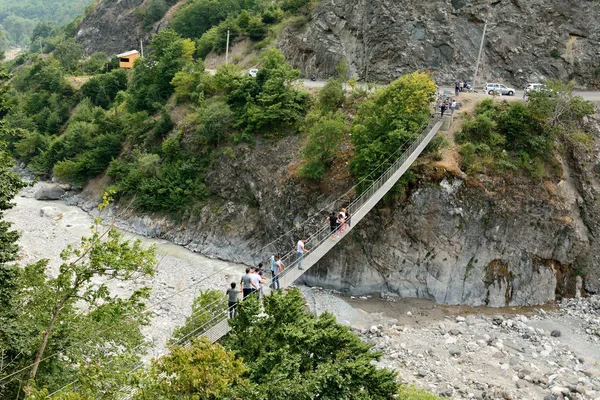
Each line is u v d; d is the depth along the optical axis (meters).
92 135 61.41
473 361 28.77
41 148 66.81
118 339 18.25
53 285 16.81
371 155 36.41
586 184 40.34
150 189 49.88
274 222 42.44
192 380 11.15
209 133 48.22
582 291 38.56
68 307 17.36
